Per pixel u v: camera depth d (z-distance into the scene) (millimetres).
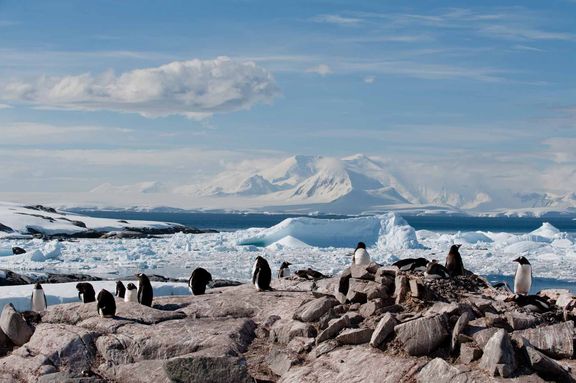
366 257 16719
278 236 71688
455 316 11133
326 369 11109
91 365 12711
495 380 9484
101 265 46906
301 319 13102
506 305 11930
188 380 11117
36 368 12461
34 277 31547
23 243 66125
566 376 9484
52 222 88562
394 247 68375
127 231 95125
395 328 11164
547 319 11352
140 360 12570
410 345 10797
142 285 15133
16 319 14031
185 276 40812
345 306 13086
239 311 14383
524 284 14008
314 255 55719
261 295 15117
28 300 22406
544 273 44594
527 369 9656
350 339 11664
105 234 85750
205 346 12523
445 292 12648
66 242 70312
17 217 86375
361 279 13555
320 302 13219
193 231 106688
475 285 13445
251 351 12633
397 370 10430
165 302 15508
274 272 40219
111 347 12828
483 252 62875
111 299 13844
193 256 55688
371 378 10492
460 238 80312
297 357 11828
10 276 30625
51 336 13367
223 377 11055
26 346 13445
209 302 14891
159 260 51625
